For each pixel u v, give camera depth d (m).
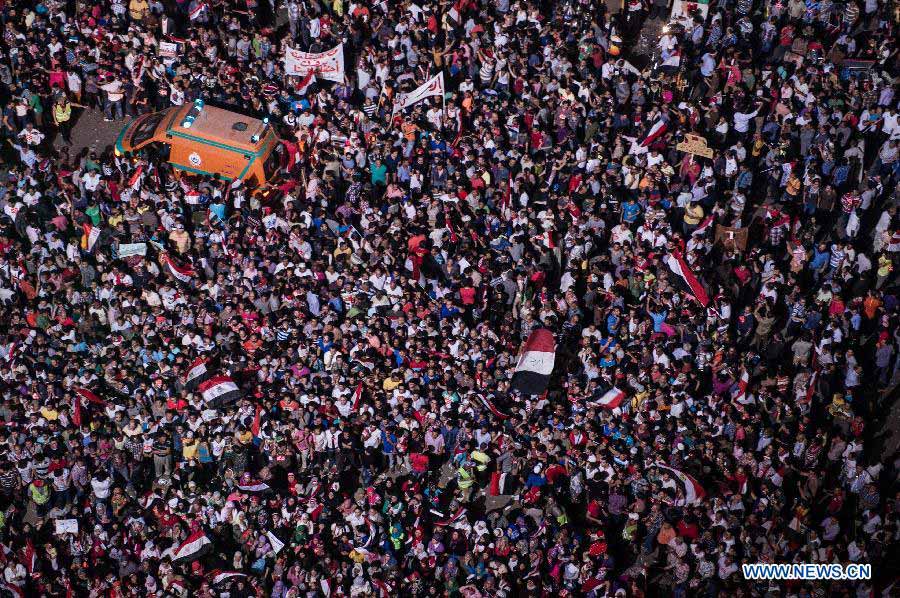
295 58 107.50
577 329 91.69
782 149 103.00
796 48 110.81
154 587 78.50
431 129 105.75
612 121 105.56
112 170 100.25
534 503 81.44
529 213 96.88
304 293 91.62
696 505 80.88
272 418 85.12
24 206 98.38
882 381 92.00
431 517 82.50
